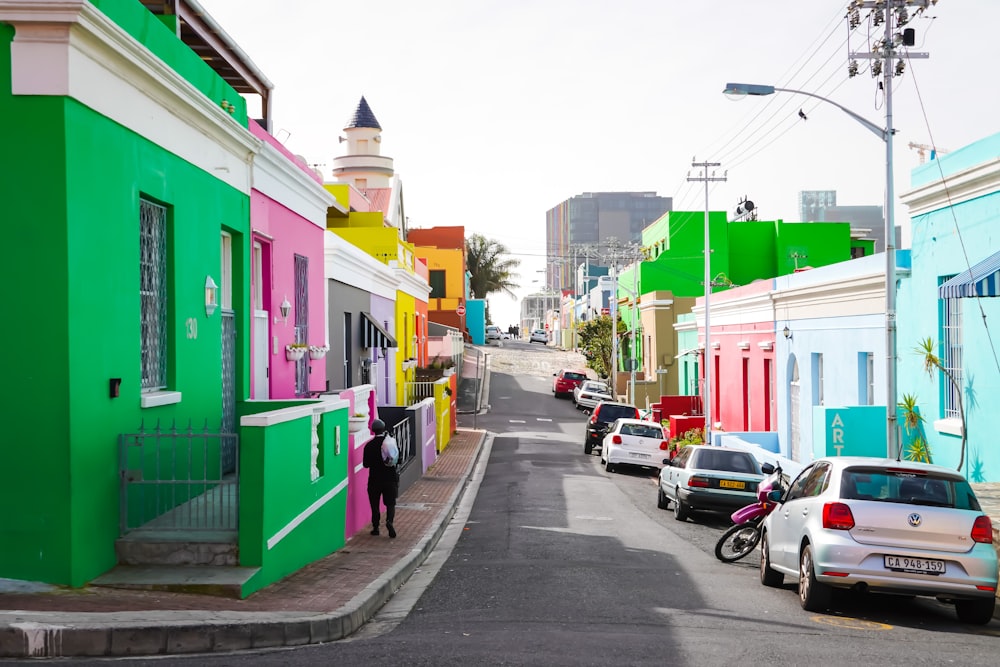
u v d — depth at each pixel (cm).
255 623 780
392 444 1516
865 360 2197
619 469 2967
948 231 1775
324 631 839
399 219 4984
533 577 1195
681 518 1903
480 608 1006
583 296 9662
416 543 1445
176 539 938
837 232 5816
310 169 1911
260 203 1480
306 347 1655
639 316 5731
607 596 1067
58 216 833
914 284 1912
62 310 834
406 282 3688
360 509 1602
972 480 1683
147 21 1039
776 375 2830
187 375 1125
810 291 2484
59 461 836
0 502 837
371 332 2617
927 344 1755
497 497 2202
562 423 4631
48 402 834
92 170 883
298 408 1105
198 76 1208
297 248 1739
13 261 833
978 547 957
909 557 953
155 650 730
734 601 1057
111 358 919
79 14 829
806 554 1016
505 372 7081
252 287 1489
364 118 5169
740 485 1839
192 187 1155
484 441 3744
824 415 1973
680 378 4647
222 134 1256
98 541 894
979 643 862
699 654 771
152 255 1059
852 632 898
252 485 946
